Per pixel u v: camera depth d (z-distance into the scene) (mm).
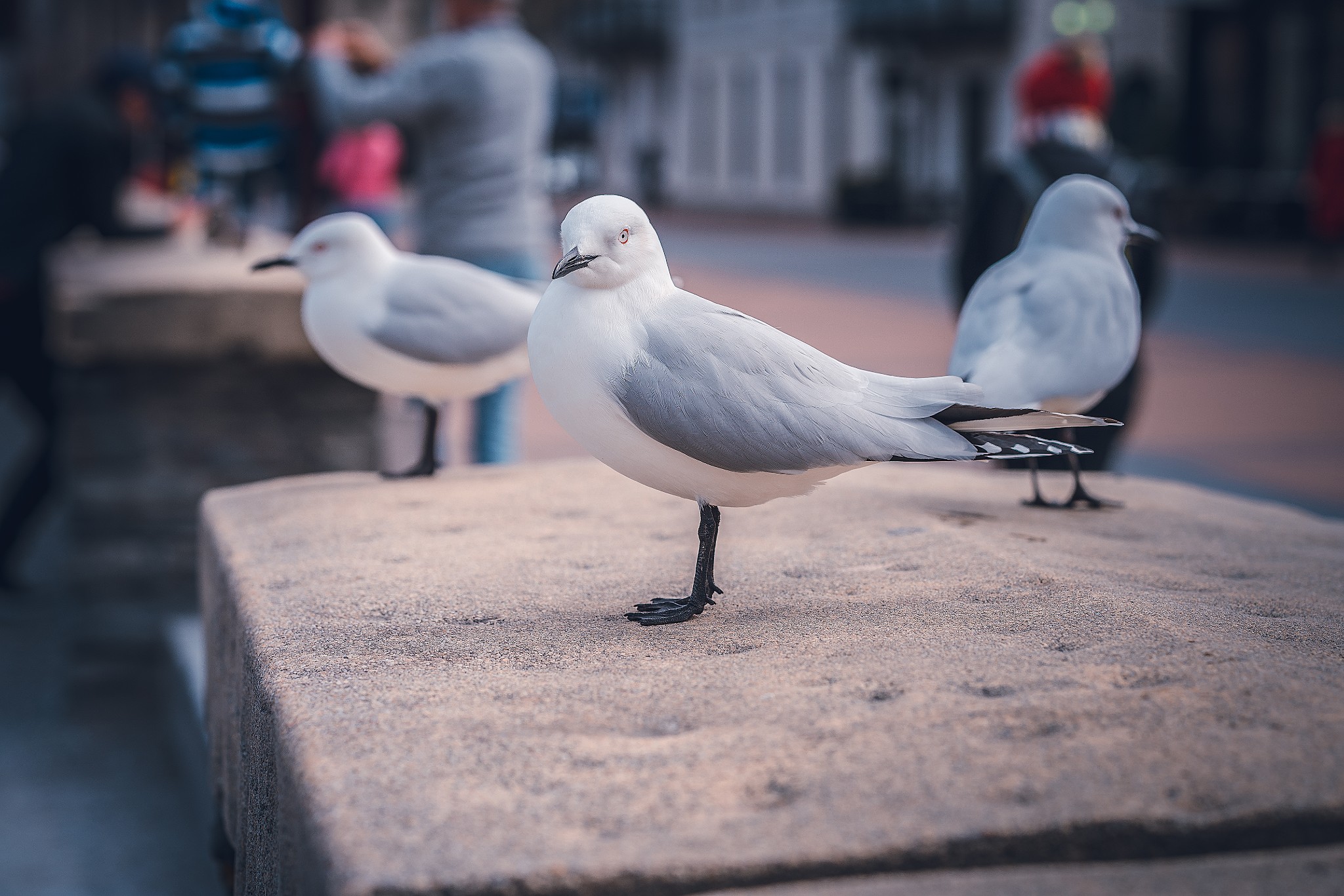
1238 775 1846
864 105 36281
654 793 1833
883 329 13812
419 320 3730
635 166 49531
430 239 5691
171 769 5254
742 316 2602
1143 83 29359
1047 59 5059
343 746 1996
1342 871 1705
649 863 1653
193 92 6676
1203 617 2531
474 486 3881
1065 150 4820
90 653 5832
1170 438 9086
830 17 37406
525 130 5656
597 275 2533
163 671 5730
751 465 2486
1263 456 8523
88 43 19281
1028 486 3945
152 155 12156
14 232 6766
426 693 2215
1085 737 1966
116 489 5781
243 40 6547
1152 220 4781
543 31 48094
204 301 5586
